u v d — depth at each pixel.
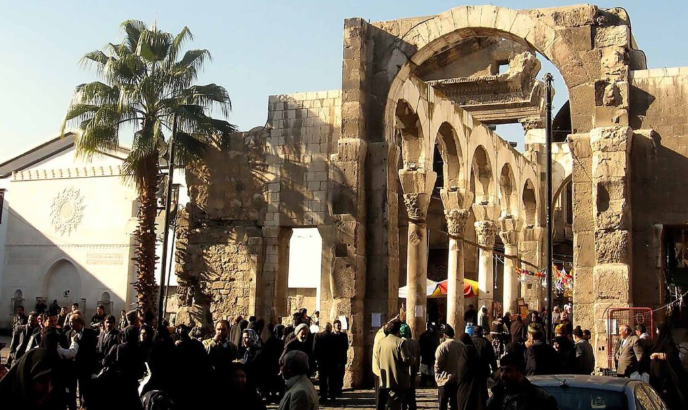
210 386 9.09
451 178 30.36
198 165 30.78
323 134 29.17
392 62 23.44
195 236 30.48
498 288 44.31
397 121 26.19
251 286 29.23
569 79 20.59
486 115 41.19
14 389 6.79
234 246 29.78
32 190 45.16
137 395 8.62
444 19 22.83
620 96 19.88
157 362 9.55
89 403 8.41
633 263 19.61
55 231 44.03
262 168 29.89
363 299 22.56
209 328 29.09
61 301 43.72
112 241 42.44
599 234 19.16
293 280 37.03
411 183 26.34
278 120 29.89
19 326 21.42
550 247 18.09
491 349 14.05
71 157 44.72
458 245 30.03
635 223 19.73
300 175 29.31
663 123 19.84
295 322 21.61
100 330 18.72
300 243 37.19
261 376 17.89
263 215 29.67
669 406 12.64
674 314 20.31
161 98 30.05
